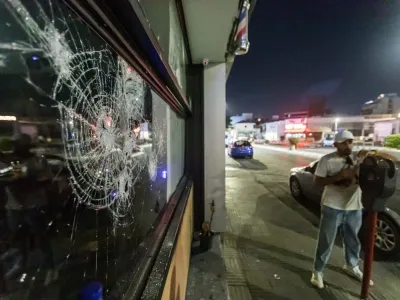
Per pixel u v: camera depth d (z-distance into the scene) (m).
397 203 3.34
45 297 0.54
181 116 3.29
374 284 2.82
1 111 0.45
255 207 5.66
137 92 1.17
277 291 2.70
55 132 0.55
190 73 4.09
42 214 0.52
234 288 2.75
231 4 2.27
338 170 2.68
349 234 2.88
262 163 14.38
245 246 3.72
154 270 1.11
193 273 2.81
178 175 3.00
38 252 0.52
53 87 0.54
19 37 0.46
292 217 4.98
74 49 0.62
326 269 3.09
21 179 0.48
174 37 2.16
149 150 1.44
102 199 0.79
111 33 0.80
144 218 1.33
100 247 0.78
